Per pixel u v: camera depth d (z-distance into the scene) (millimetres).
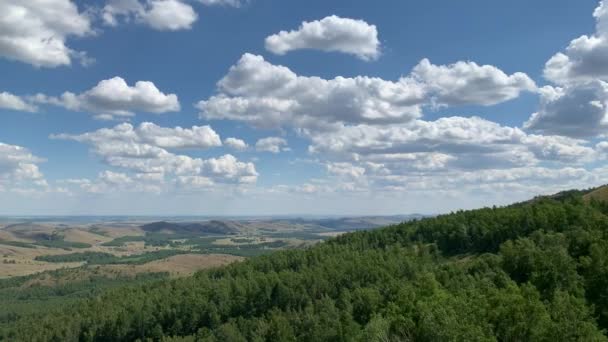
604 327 117812
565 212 194750
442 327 98500
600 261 132000
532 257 154000
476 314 104875
